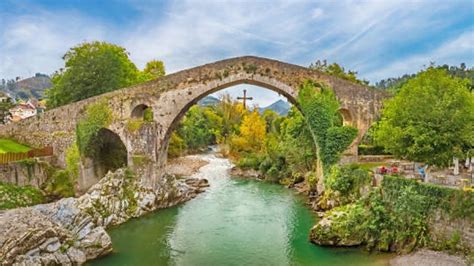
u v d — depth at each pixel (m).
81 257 20.45
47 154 36.50
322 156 34.41
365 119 35.56
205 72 35.94
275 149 50.75
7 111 74.06
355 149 34.53
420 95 23.67
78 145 35.84
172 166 57.81
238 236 25.25
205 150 86.81
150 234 25.98
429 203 19.95
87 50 45.78
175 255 21.97
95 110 36.19
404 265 18.48
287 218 29.30
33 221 21.08
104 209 28.41
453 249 18.48
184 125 77.19
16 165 31.34
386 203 21.92
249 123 63.72
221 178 49.31
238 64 35.88
